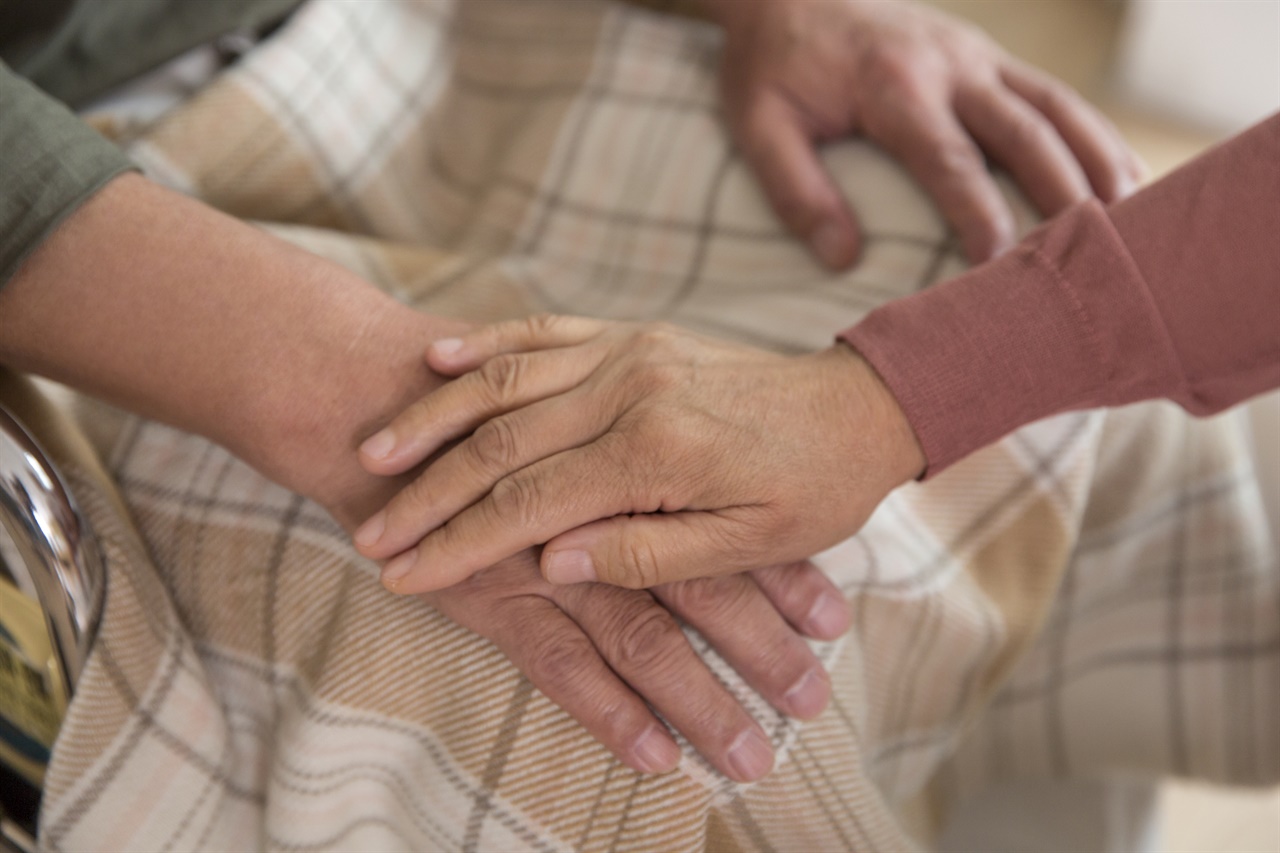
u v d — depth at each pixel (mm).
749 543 587
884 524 643
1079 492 675
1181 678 759
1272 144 589
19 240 593
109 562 599
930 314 605
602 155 787
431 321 638
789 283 728
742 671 596
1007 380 599
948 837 794
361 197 781
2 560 615
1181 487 723
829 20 746
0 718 661
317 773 597
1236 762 764
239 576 629
